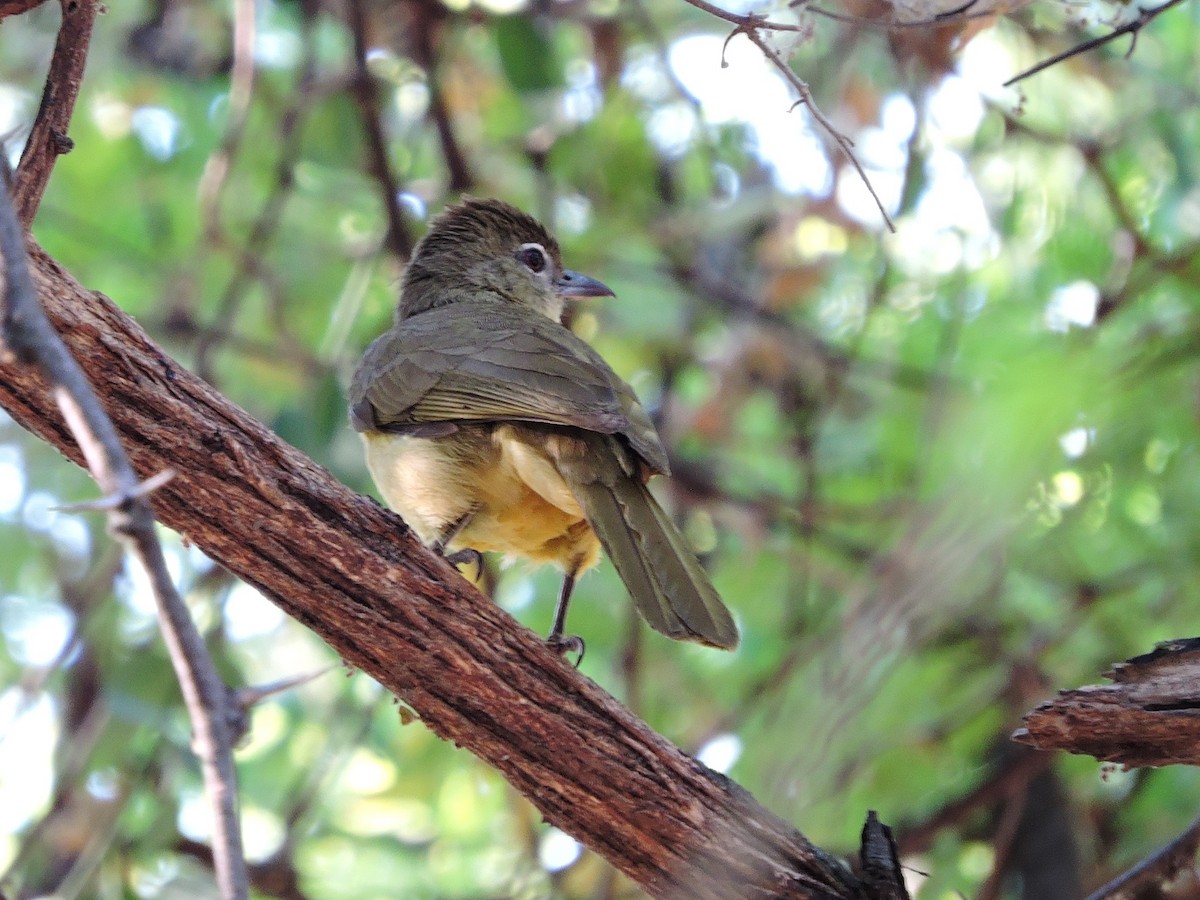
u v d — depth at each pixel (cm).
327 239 1448
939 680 1150
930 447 1098
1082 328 1048
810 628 1245
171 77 1401
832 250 1389
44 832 1154
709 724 1252
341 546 686
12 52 1364
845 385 1372
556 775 706
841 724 961
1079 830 1155
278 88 1433
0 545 1349
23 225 648
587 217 1444
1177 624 1150
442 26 1328
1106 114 1270
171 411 666
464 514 900
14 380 633
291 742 1389
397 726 1381
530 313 1108
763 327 1359
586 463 849
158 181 1409
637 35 1348
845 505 1310
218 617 1208
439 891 1323
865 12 971
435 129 1410
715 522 1397
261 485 676
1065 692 654
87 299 661
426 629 694
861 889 716
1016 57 1217
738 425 1395
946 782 1166
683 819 706
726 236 1434
